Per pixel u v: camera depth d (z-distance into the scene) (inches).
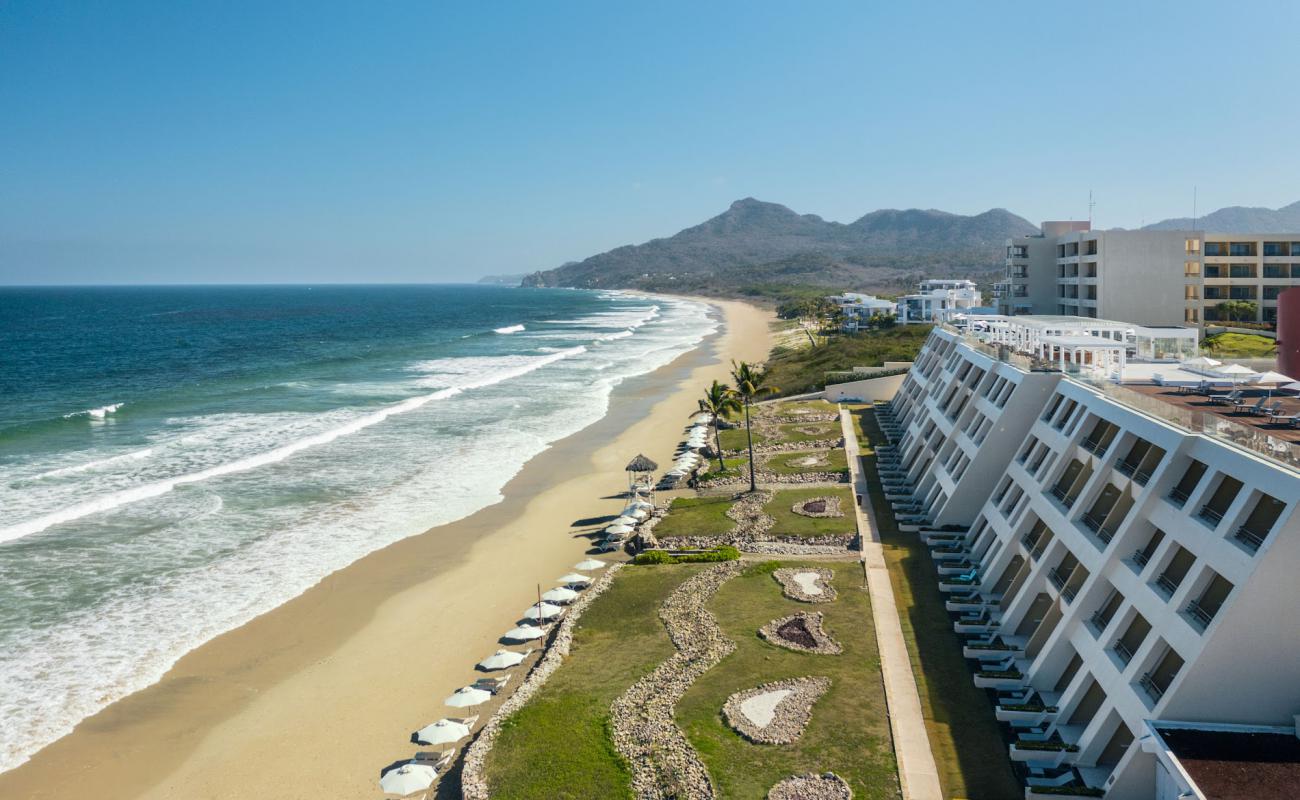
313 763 1124.5
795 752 1033.5
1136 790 888.9
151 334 7716.5
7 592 1637.6
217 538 1946.4
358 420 3243.1
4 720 1222.9
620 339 7219.5
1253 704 858.8
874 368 3727.9
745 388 2207.2
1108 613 1111.6
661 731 1085.8
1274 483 860.0
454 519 2094.0
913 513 1943.9
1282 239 3294.8
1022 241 3959.2
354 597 1641.2
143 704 1269.7
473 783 1008.9
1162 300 3312.0
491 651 1419.8
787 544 1785.2
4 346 6338.6
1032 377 1692.9
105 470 2498.8
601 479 2438.5
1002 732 1083.9
